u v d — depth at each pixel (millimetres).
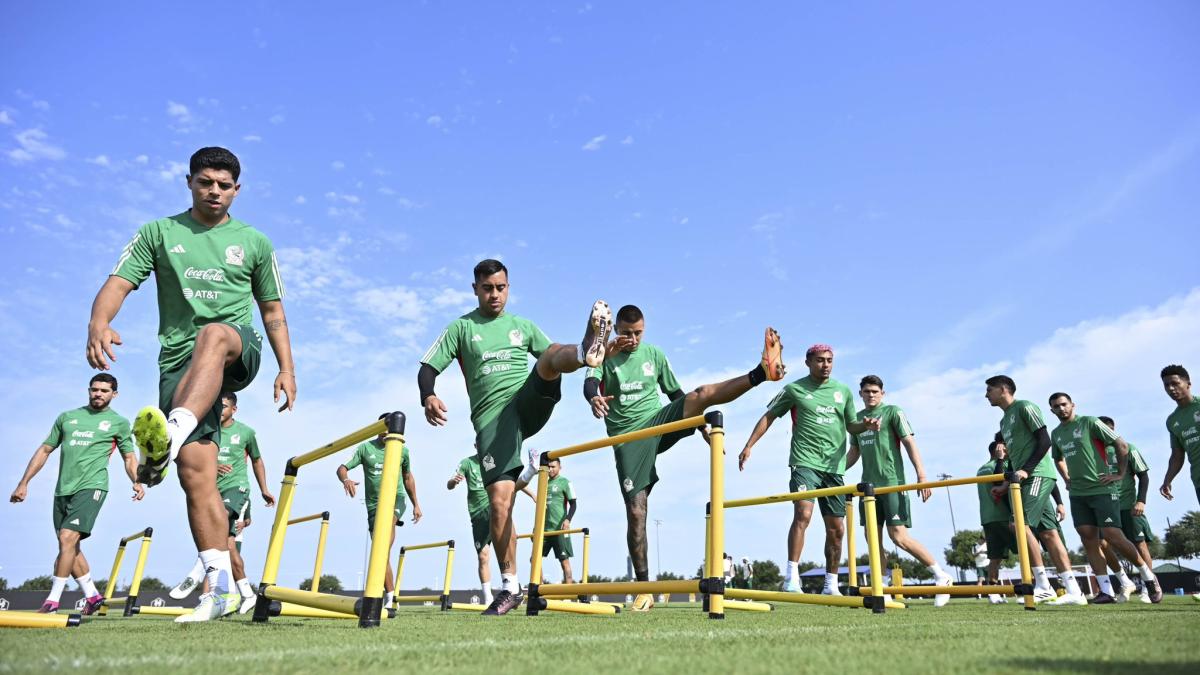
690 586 3793
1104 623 2920
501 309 4953
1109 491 7172
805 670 1476
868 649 1884
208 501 3383
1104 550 7645
